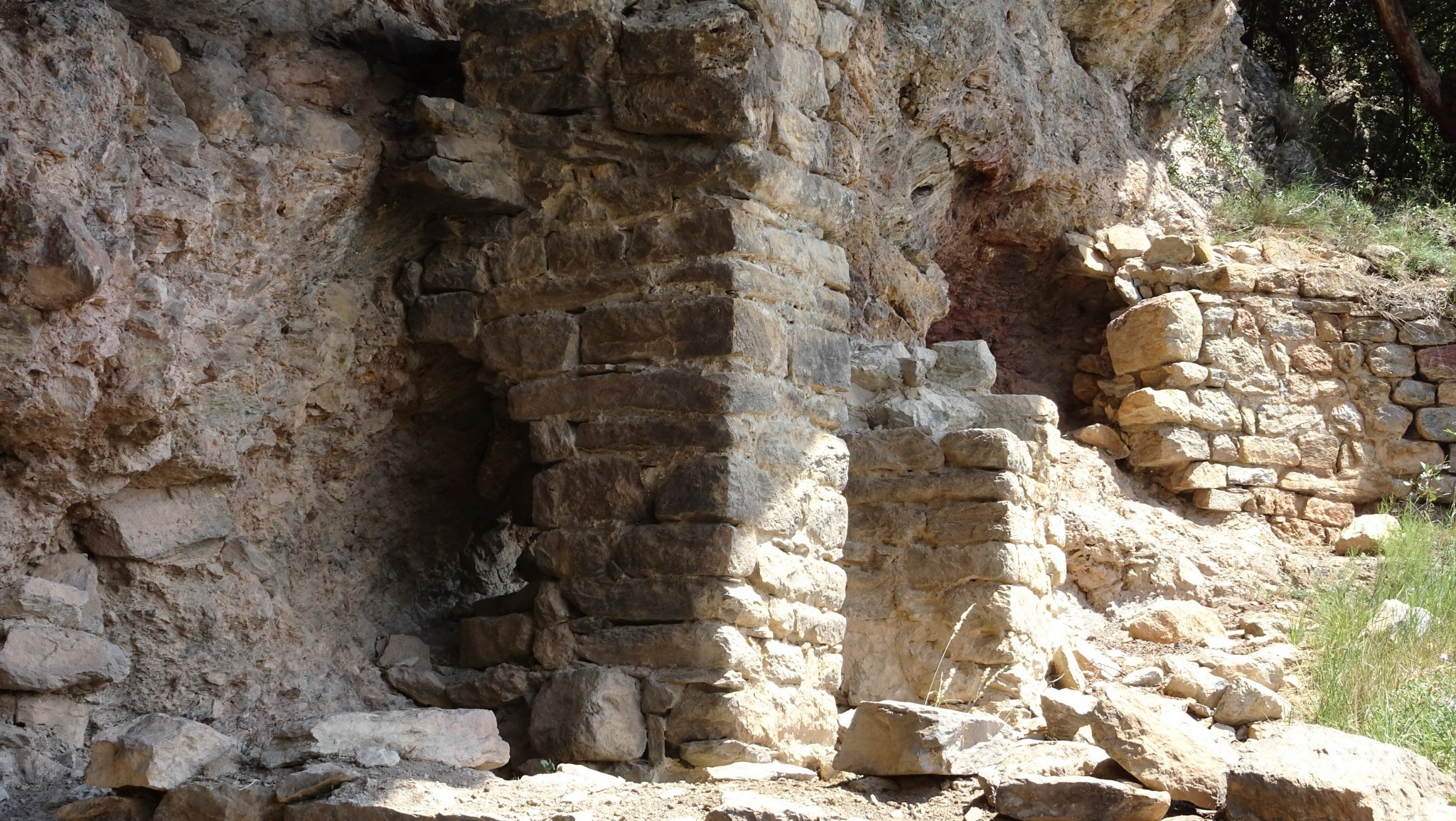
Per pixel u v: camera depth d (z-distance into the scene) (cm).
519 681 538
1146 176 1141
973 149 941
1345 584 869
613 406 540
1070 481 955
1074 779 409
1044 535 761
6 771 436
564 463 549
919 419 734
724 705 508
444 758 463
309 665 555
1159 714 435
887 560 696
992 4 891
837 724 576
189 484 511
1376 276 1089
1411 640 723
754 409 531
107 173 445
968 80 893
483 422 635
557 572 541
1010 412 768
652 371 536
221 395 516
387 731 457
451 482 645
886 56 801
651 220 546
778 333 550
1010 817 412
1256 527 999
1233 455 1012
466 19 566
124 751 426
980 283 1102
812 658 568
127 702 490
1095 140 1091
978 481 683
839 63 692
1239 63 1324
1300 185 1272
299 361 550
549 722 522
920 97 848
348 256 563
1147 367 1026
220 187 493
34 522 464
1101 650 819
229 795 416
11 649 444
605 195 554
